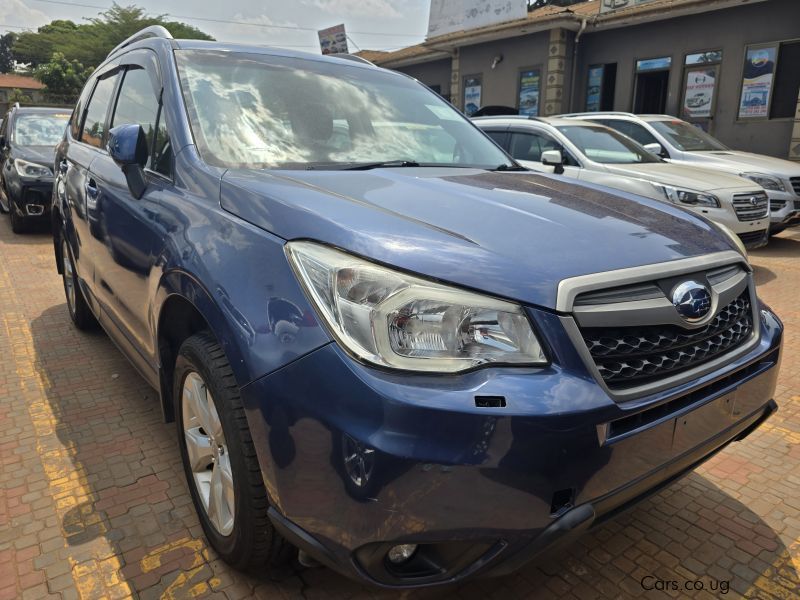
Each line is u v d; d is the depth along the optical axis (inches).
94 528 95.4
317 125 110.8
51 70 1793.8
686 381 72.8
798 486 111.6
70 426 127.3
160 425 127.9
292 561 84.4
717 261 80.4
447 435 59.0
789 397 148.3
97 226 124.4
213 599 81.7
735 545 95.4
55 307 209.8
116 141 99.5
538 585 86.6
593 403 63.3
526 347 63.9
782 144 513.0
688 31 553.6
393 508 59.7
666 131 363.6
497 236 73.3
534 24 606.2
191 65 111.5
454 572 64.4
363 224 70.7
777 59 505.4
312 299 65.5
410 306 62.4
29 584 83.5
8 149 352.5
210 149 96.6
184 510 100.2
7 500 102.3
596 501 66.1
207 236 81.0
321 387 62.4
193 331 93.1
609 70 626.2
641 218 89.0
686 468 78.4
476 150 130.3
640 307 69.4
